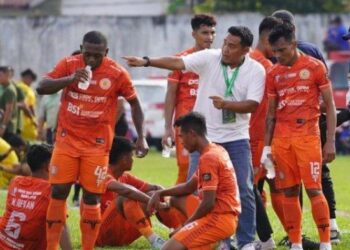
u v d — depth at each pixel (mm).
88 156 19047
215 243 18719
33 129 40406
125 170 21984
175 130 21234
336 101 56844
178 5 82312
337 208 30016
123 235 21969
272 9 73438
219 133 20203
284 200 20859
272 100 20781
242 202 20188
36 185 19453
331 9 74062
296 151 20469
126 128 31156
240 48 20047
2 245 19594
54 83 18812
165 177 39469
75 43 66125
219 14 65188
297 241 20812
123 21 66312
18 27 65750
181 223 21047
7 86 36469
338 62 58438
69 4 86750
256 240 21641
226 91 20188
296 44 20656
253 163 21734
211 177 17969
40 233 19516
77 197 29703
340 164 48062
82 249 19547
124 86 19312
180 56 20531
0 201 29547
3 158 32781
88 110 19031
